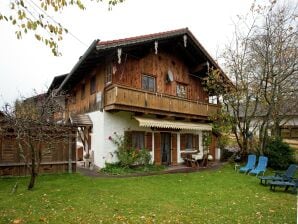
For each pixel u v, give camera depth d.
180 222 7.38
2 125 12.89
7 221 7.23
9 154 13.80
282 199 10.30
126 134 17.94
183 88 22.23
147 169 17.30
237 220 7.60
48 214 7.89
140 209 8.57
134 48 17.59
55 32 5.80
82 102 21.38
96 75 18.78
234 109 20.12
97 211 8.26
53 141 13.98
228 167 19.19
